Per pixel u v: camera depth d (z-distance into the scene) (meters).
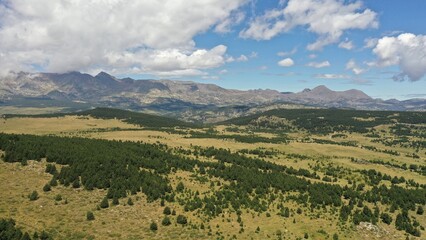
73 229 122.19
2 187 144.12
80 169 164.12
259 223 137.75
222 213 144.25
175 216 138.38
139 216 136.50
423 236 141.12
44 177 158.88
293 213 149.50
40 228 118.69
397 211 165.25
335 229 136.25
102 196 149.62
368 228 139.12
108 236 120.12
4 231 108.31
